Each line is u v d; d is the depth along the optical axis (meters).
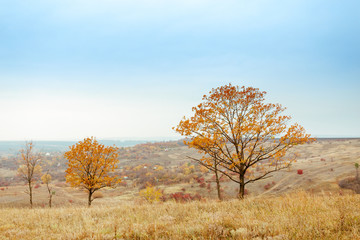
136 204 11.44
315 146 194.88
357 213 5.89
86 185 25.98
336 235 4.47
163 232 5.67
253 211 7.28
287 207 7.30
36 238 6.34
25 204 65.00
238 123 14.52
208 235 5.07
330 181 76.69
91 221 7.87
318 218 5.67
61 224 7.81
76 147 25.97
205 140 13.61
